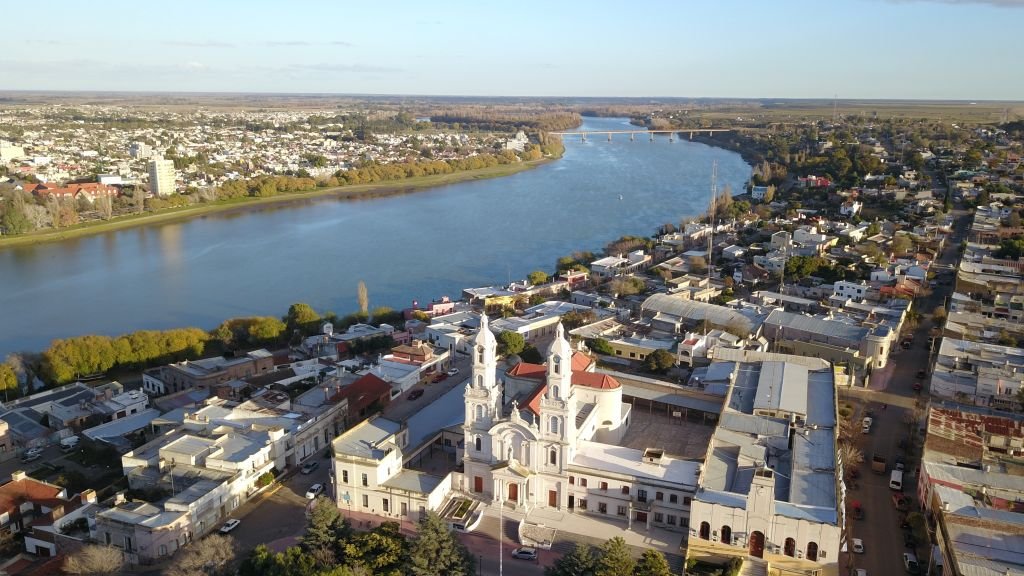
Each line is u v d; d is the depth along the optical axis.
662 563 107.81
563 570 108.25
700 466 133.50
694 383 183.50
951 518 116.00
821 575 113.31
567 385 131.88
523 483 133.88
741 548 118.19
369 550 113.75
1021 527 113.00
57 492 140.12
